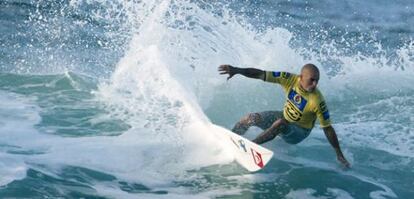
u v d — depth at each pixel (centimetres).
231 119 3472
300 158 3080
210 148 3052
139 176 2770
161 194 2636
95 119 3306
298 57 4166
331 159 3089
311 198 2720
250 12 6038
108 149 2967
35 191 2506
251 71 2956
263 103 3662
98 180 2686
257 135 3191
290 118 2950
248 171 2906
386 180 2912
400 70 4562
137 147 3009
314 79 2827
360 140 3297
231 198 2662
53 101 3528
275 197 2706
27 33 4831
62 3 5588
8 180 2552
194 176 2820
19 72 3978
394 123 3550
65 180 2638
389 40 5741
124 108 3434
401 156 3141
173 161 2930
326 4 6669
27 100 3516
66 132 3128
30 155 2816
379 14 6544
